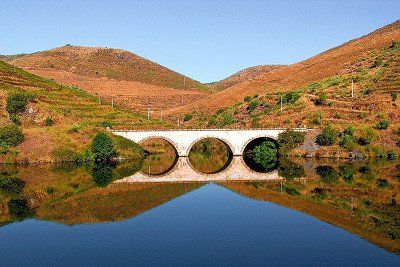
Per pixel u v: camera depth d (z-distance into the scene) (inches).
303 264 1368.1
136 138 4244.6
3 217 1937.7
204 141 5177.2
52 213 2017.7
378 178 2974.9
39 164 3563.0
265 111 5575.8
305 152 4092.0
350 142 4045.3
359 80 5625.0
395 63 5846.5
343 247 1531.7
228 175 3277.6
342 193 2500.0
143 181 2989.7
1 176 2984.7
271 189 2664.9
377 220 1902.1
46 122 4301.2
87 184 2797.7
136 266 1353.3
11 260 1403.8
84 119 4835.1
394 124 4296.3
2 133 3678.6
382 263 1379.2
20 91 4852.4
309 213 2031.3
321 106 5073.8
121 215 1993.1
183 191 2623.0
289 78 7391.7
